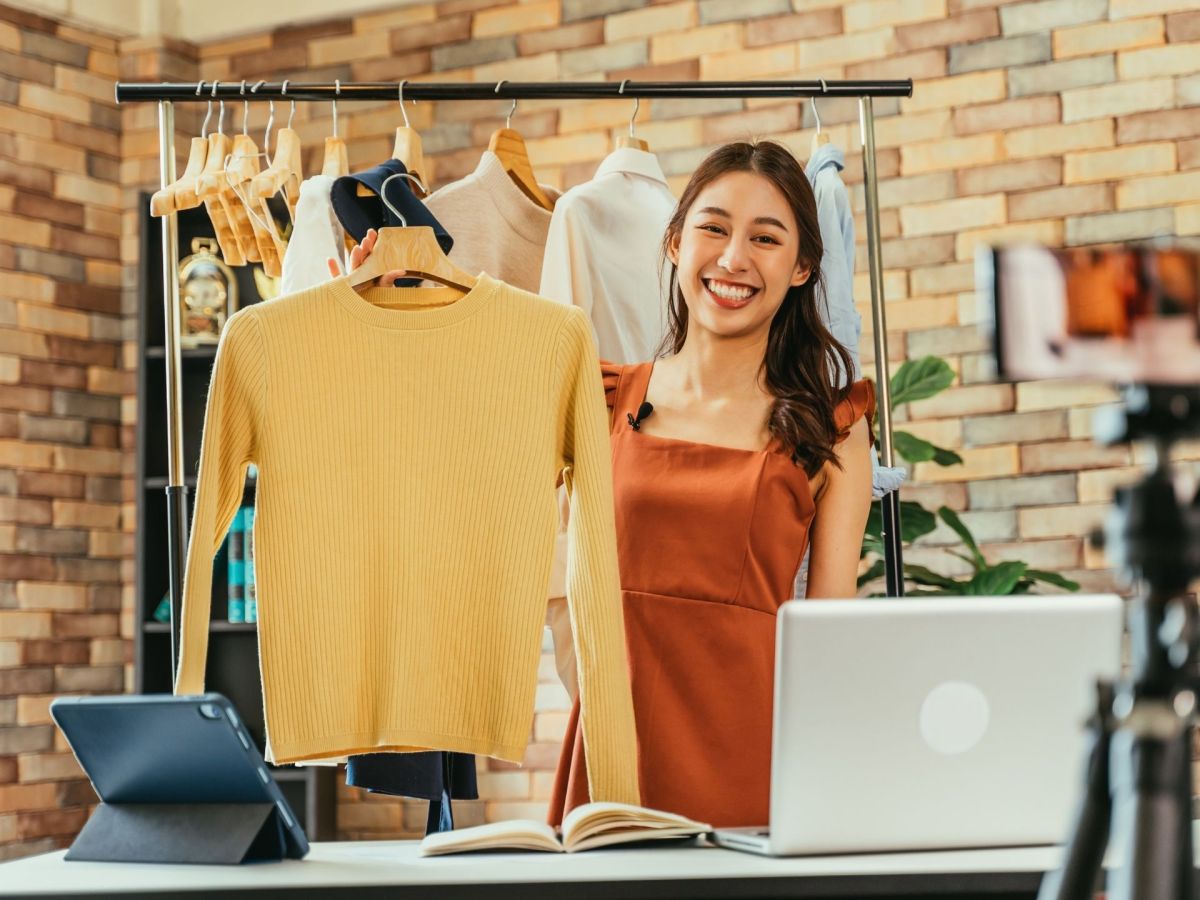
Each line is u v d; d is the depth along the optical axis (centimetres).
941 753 153
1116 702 115
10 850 431
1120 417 112
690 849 163
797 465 229
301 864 155
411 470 199
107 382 474
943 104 407
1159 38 383
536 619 200
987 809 156
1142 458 380
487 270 284
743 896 139
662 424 237
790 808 151
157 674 432
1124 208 385
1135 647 114
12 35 452
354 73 471
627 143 295
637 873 140
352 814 450
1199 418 110
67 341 462
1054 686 154
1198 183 378
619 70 441
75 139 468
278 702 191
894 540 271
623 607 224
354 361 199
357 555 196
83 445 465
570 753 227
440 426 200
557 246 279
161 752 157
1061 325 111
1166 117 382
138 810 163
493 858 156
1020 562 357
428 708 196
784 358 240
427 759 245
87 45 473
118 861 158
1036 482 390
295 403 196
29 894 139
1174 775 111
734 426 234
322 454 196
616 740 193
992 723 154
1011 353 111
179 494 265
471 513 200
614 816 163
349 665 194
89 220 471
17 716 438
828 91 270
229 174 285
